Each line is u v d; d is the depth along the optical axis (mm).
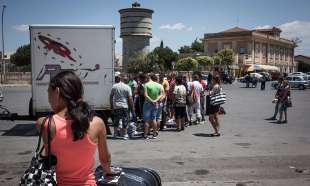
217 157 8195
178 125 12109
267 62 98375
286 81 14203
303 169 7188
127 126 10695
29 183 2432
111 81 11375
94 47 11297
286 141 10203
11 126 13531
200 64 79062
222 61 79938
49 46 11156
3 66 55875
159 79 14195
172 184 6219
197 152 8711
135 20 64562
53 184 2436
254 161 7820
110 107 10992
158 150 8961
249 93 33781
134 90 13773
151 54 66250
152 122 10734
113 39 11344
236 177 6633
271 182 6344
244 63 86438
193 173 6895
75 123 2367
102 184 2844
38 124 2439
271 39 99688
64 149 2385
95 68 11328
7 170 7266
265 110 18969
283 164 7578
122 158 8125
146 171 3363
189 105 13578
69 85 2436
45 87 11203
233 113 17562
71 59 11242
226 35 92312
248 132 11828
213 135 11086
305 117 16078
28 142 10250
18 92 36031
